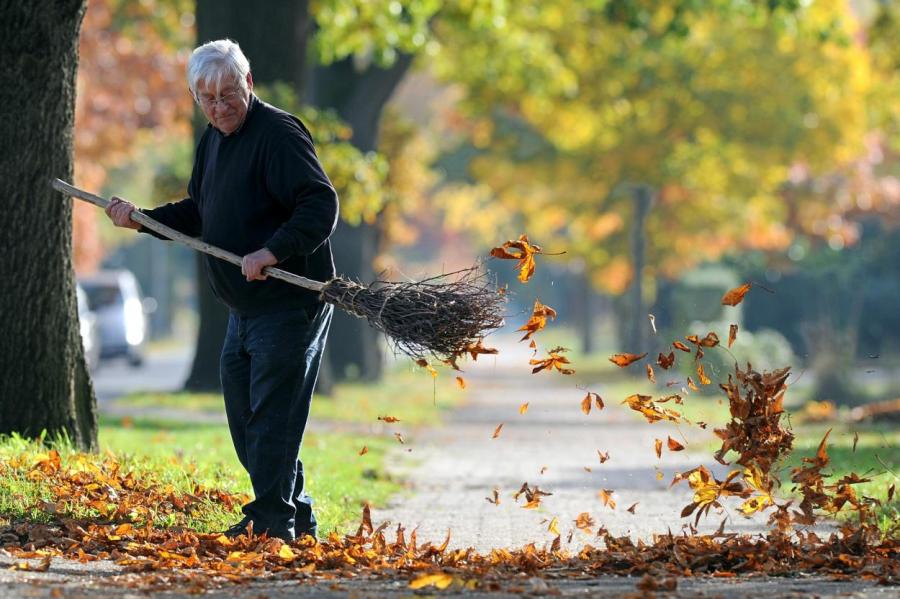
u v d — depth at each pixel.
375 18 22.30
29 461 8.34
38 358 9.49
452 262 91.12
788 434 6.99
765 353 32.03
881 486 10.28
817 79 32.81
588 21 31.73
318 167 6.94
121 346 33.69
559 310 87.69
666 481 11.89
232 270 6.93
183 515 7.68
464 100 33.78
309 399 7.09
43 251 9.49
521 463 13.74
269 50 20.30
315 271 7.05
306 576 6.20
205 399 19.61
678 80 32.66
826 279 50.22
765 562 6.57
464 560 6.71
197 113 18.53
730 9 25.42
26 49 9.30
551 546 7.36
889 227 46.22
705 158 33.19
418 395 26.06
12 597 5.38
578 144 34.06
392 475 11.97
